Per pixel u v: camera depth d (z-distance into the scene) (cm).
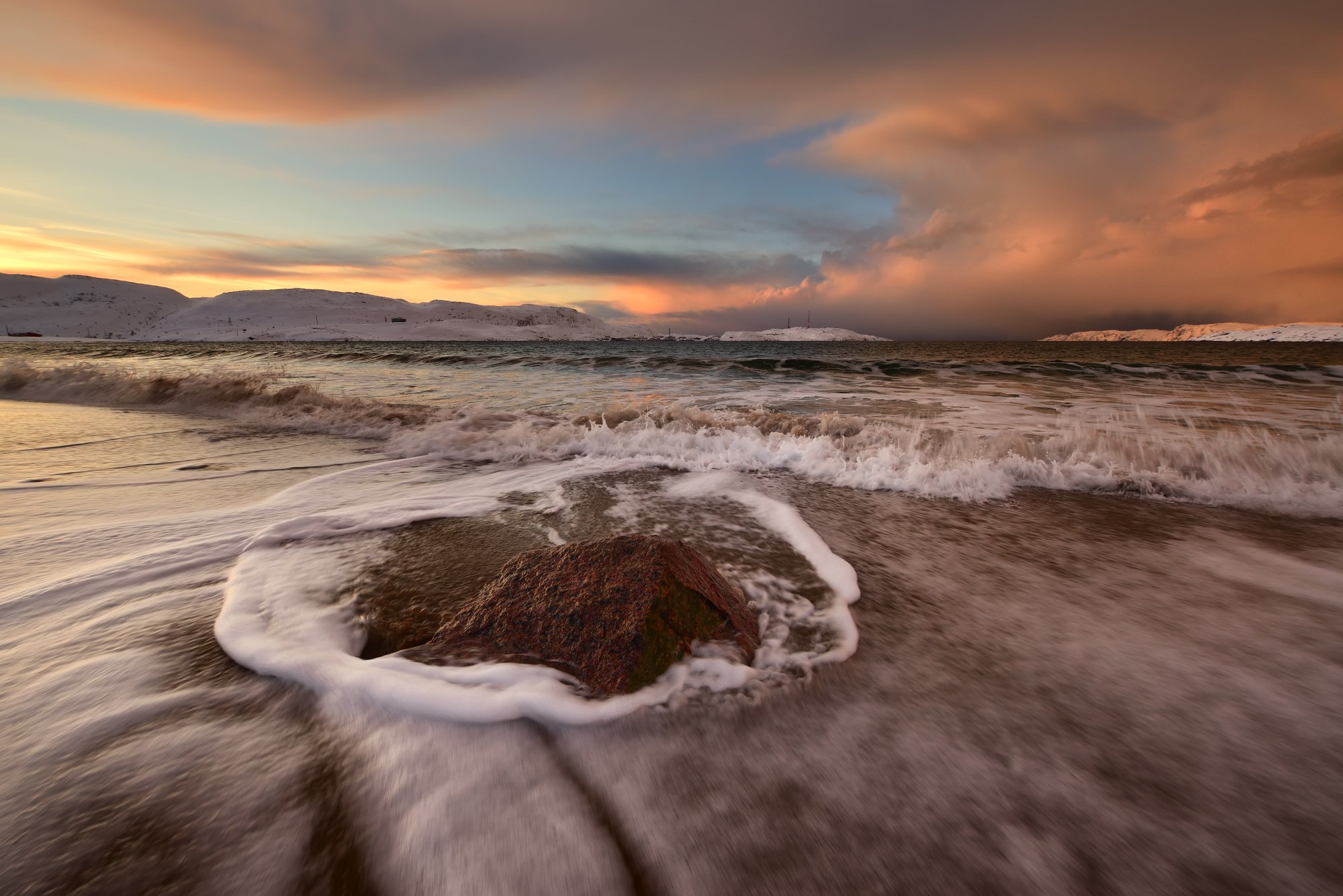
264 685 178
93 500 375
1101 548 313
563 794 140
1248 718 168
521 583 219
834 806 137
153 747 150
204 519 335
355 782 141
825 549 303
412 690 173
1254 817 133
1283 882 117
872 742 159
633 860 122
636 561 212
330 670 184
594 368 1725
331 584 251
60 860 117
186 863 118
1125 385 1191
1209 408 838
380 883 115
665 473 471
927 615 234
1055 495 420
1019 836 128
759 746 158
